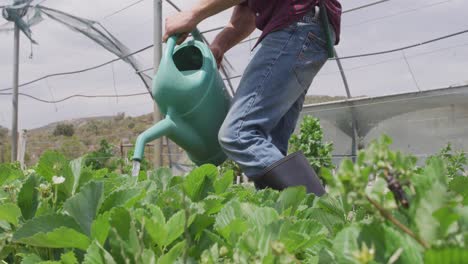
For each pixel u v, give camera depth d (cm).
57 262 71
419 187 48
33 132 2803
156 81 248
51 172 129
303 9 226
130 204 88
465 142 1184
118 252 65
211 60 257
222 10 252
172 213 95
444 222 40
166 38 255
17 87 1549
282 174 201
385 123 1277
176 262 71
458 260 34
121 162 1290
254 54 230
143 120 2886
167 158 1609
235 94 229
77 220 83
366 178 44
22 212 100
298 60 223
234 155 221
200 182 126
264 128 221
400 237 46
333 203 105
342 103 1312
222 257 72
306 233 73
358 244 48
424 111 1239
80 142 2006
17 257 95
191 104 245
